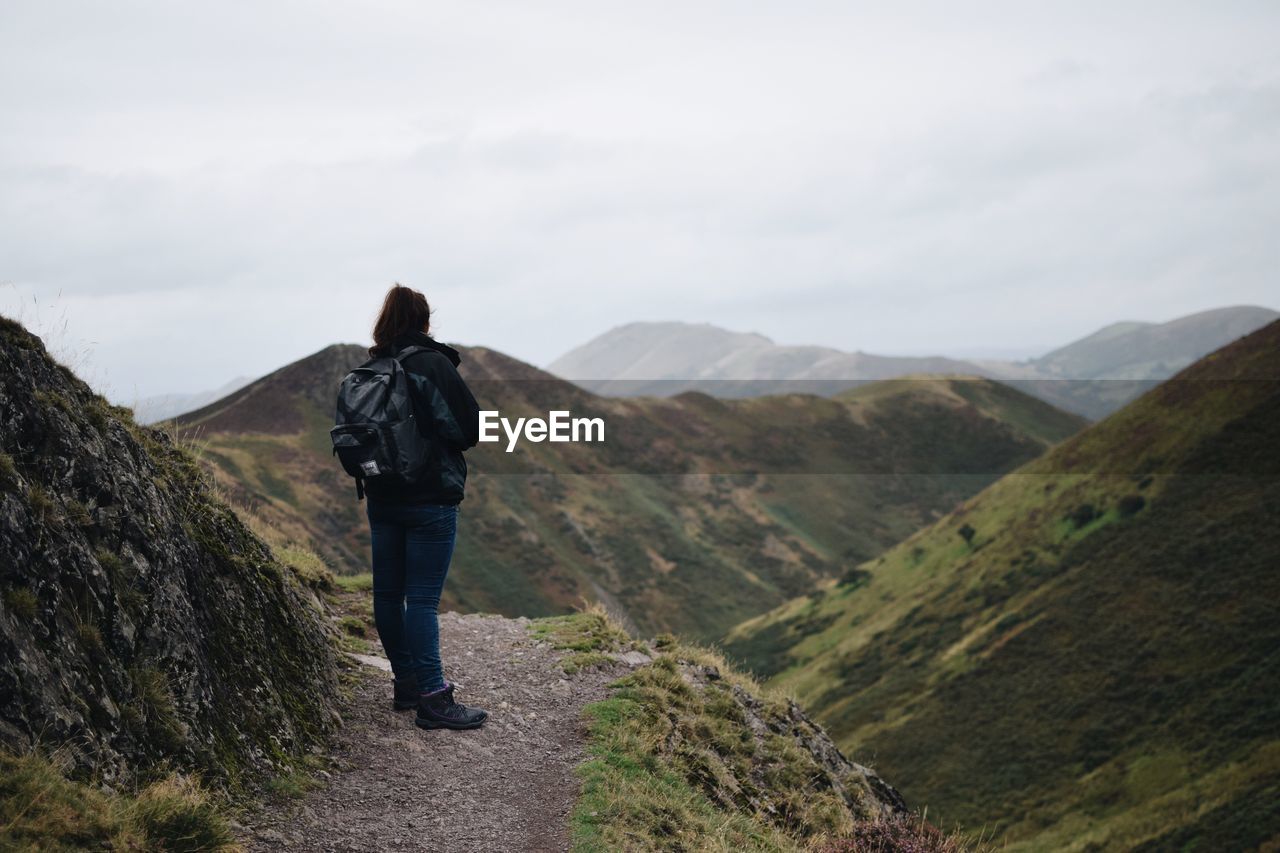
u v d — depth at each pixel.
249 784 4.86
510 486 165.38
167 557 5.17
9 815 3.39
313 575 9.30
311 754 5.57
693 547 169.25
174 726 4.56
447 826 5.09
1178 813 66.75
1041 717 86.31
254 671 5.63
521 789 5.77
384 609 6.14
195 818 4.08
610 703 7.59
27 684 3.80
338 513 122.75
